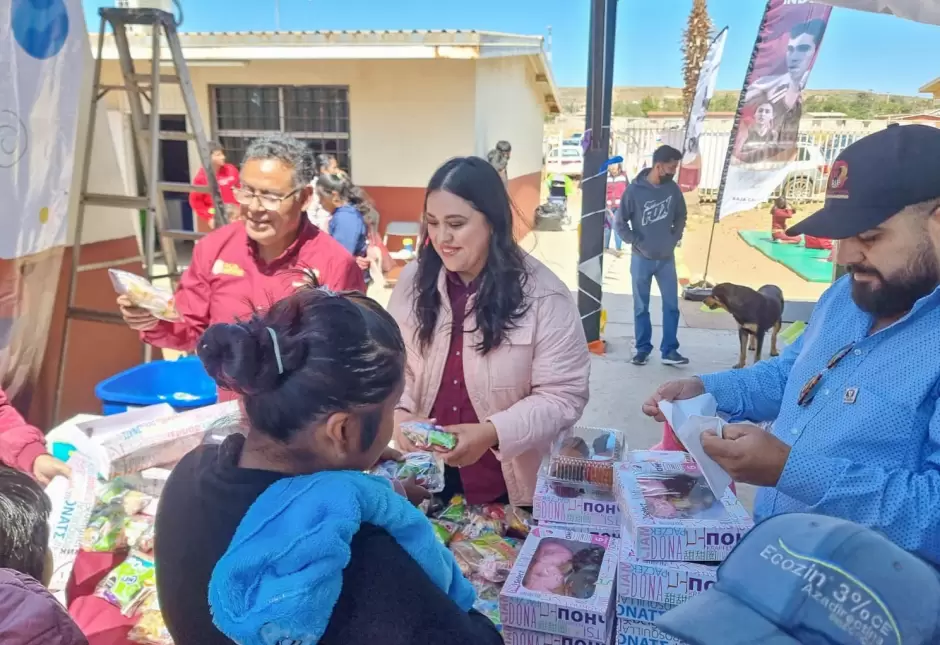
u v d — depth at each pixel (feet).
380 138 31.96
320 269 7.81
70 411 12.58
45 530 3.97
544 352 6.29
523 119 42.65
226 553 2.72
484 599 5.11
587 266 20.33
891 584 2.05
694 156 29.17
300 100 32.48
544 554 5.06
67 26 9.68
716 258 38.27
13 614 2.93
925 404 4.04
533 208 48.24
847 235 4.01
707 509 4.69
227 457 3.14
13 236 9.29
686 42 43.93
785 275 33.17
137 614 5.36
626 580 4.48
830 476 3.89
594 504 5.29
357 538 2.82
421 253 6.56
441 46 27.45
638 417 16.01
